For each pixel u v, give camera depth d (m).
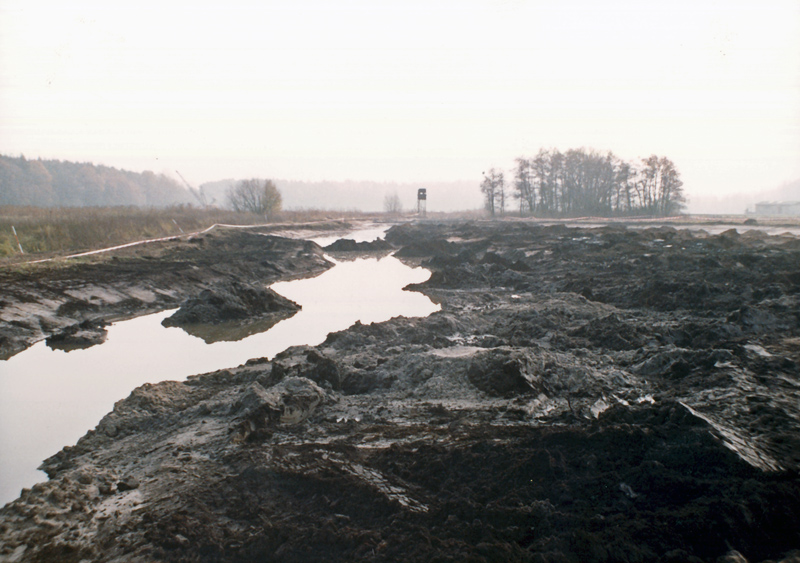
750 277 18.05
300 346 13.22
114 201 194.38
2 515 6.06
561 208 95.56
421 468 6.71
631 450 6.56
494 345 12.34
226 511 6.15
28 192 161.88
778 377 9.03
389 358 11.36
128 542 5.64
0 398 10.77
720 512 5.15
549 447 6.85
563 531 5.28
